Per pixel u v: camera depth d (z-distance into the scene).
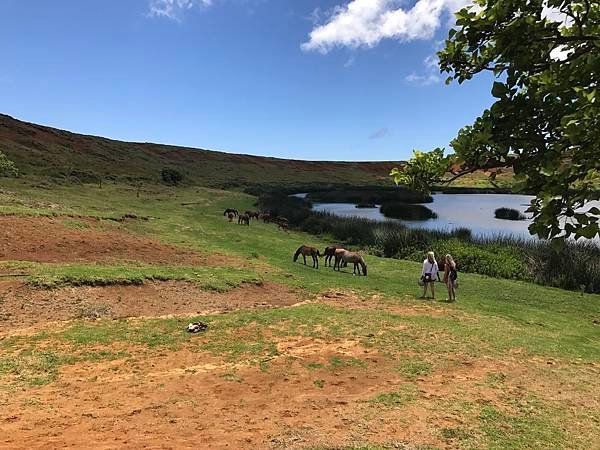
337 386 7.71
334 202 63.75
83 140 77.62
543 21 2.70
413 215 47.72
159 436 5.54
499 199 74.00
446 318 12.75
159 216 29.33
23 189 33.62
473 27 2.85
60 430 5.59
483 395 7.57
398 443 5.68
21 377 7.50
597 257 21.11
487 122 2.71
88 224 20.25
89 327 10.17
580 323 13.98
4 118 67.75
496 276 21.89
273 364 8.58
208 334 10.20
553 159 2.54
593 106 2.36
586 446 5.98
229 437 5.62
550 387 8.15
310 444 5.48
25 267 12.81
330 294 15.14
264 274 16.89
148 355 8.84
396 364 8.87
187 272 15.03
